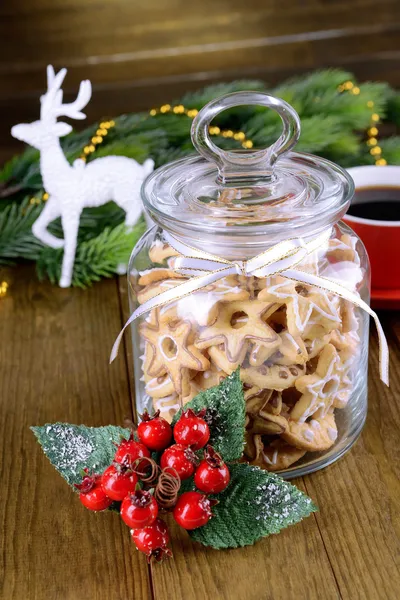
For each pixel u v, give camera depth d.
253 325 0.60
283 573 0.58
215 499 0.59
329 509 0.62
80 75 1.35
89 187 0.82
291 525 0.61
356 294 0.63
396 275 0.75
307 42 1.37
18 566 0.59
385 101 0.94
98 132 0.88
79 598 0.58
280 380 0.61
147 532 0.57
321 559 0.59
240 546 0.60
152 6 1.34
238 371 0.60
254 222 0.59
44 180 0.82
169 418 0.64
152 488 0.58
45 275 0.86
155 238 0.66
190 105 0.92
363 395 0.67
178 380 0.62
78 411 0.71
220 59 1.37
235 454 0.60
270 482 0.59
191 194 0.61
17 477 0.65
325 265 0.64
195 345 0.61
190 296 0.61
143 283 0.64
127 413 0.70
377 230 0.73
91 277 0.85
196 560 0.59
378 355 0.75
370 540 0.60
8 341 0.78
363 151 0.91
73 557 0.60
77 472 0.61
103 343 0.78
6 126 1.26
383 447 0.66
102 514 0.62
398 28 1.35
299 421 0.63
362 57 1.37
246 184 0.61
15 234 0.87
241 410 0.60
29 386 0.73
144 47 1.35
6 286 0.85
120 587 0.58
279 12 1.36
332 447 0.65
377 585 0.57
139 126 0.90
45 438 0.61
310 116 0.91
